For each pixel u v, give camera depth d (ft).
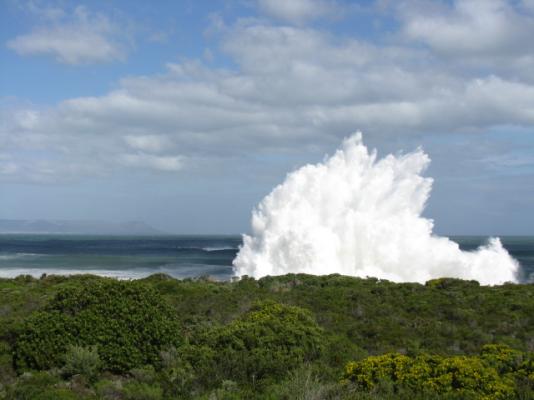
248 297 82.38
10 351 47.19
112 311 48.06
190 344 49.67
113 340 45.55
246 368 42.52
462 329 63.62
